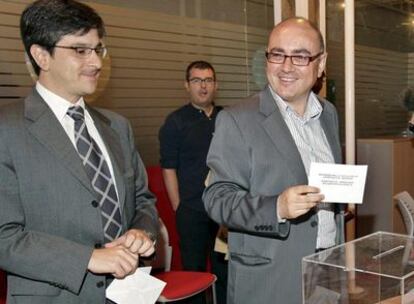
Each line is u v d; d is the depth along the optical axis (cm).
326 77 271
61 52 118
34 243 113
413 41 461
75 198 120
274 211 126
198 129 287
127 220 135
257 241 141
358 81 389
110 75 291
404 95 437
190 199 283
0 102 243
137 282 128
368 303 99
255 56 379
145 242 124
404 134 385
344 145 276
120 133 147
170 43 329
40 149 118
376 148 322
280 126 142
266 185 140
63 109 126
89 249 116
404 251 110
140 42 309
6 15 244
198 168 283
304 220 140
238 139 141
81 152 126
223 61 364
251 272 141
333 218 150
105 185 128
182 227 287
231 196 137
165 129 291
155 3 318
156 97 322
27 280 117
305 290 108
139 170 152
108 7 290
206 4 351
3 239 112
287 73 141
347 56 272
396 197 266
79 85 121
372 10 408
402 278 95
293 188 125
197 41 346
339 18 276
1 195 113
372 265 103
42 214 117
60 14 117
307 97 154
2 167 113
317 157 149
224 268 279
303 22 144
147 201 152
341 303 102
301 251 139
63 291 118
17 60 249
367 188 325
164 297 216
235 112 145
